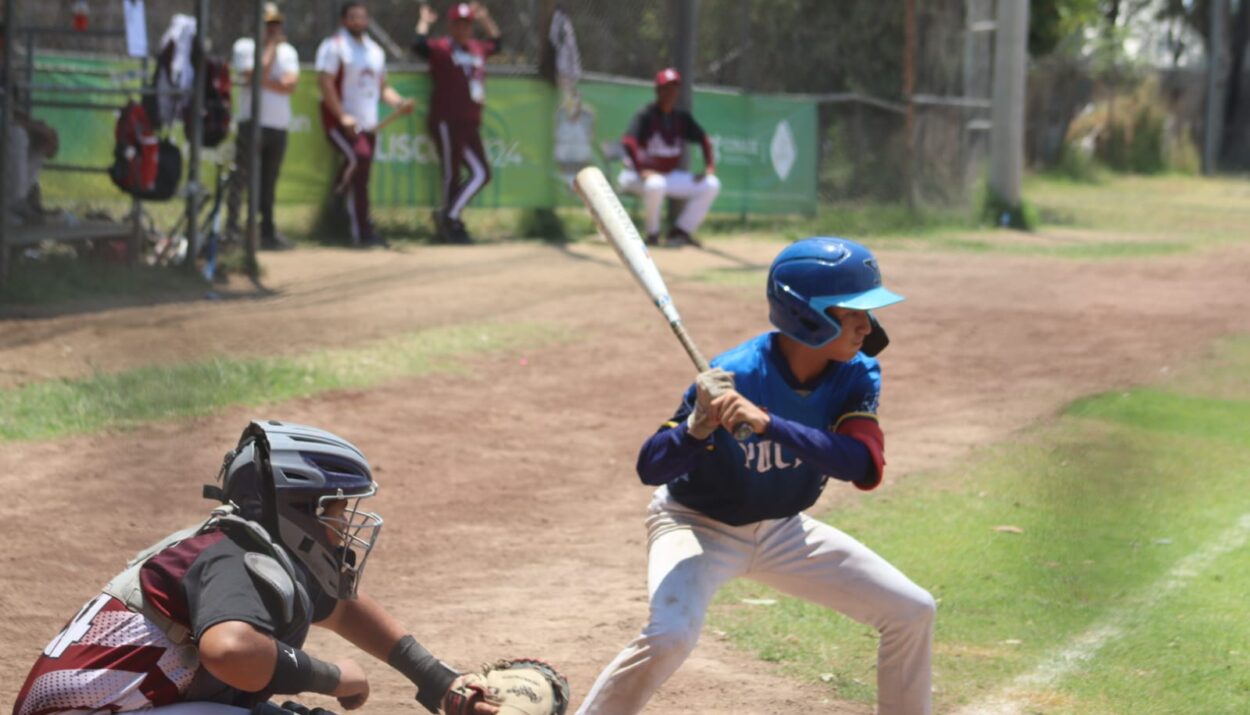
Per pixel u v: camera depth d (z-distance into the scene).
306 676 7.35
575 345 26.58
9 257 27.86
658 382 24.22
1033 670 12.00
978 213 51.12
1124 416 22.30
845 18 51.50
